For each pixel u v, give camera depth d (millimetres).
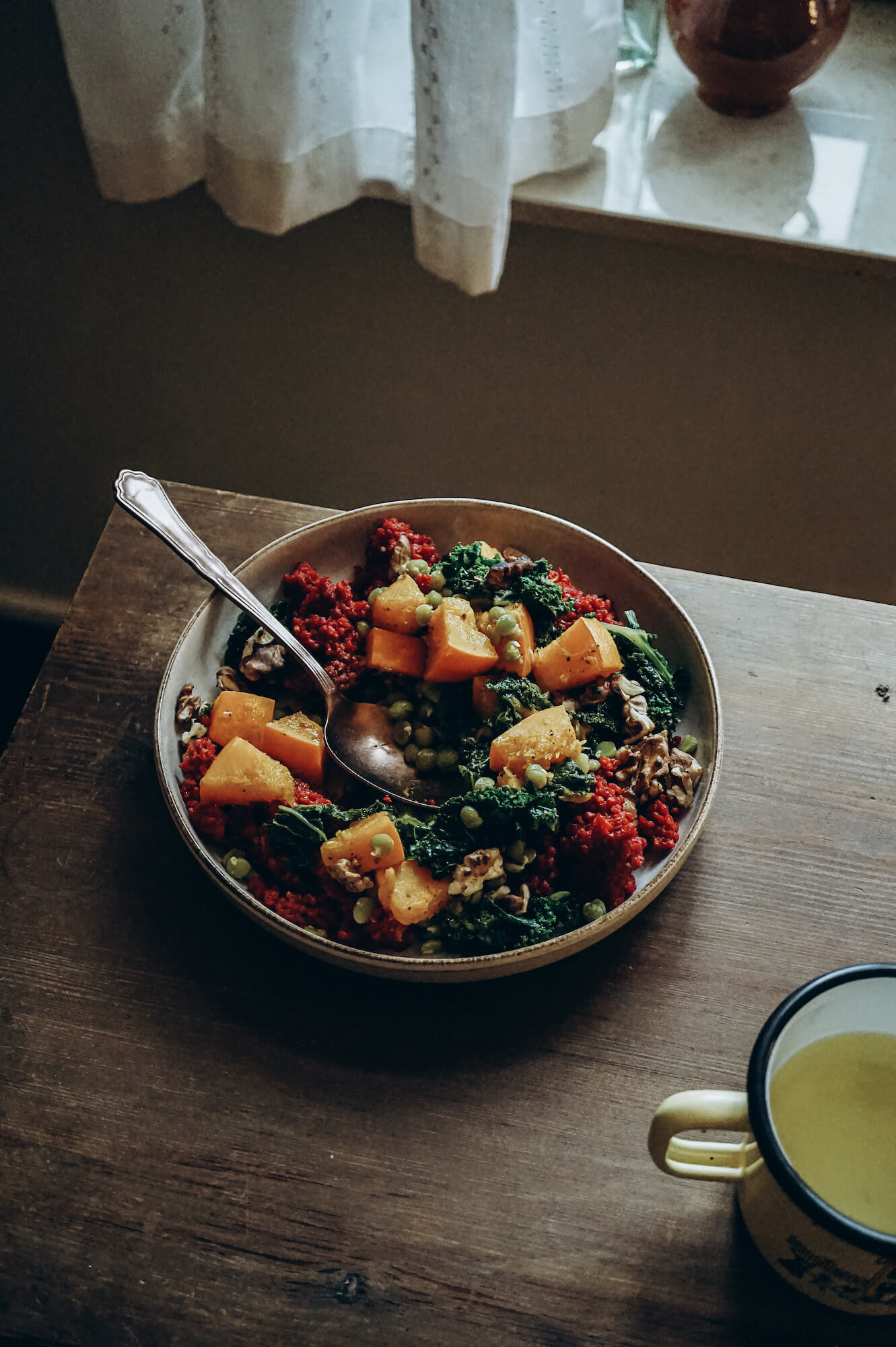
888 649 1194
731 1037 958
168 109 1475
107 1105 931
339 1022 971
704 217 1594
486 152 1352
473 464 2064
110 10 1334
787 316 1726
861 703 1154
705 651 1070
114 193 1590
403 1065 949
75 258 1827
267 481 2156
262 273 1805
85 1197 890
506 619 1044
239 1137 916
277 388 1981
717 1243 868
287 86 1366
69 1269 862
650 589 1121
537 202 1609
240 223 1587
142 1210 884
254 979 994
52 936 1020
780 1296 847
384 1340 833
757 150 1660
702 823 958
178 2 1354
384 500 2156
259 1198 889
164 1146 912
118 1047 960
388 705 1105
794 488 1995
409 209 1678
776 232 1578
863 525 2045
